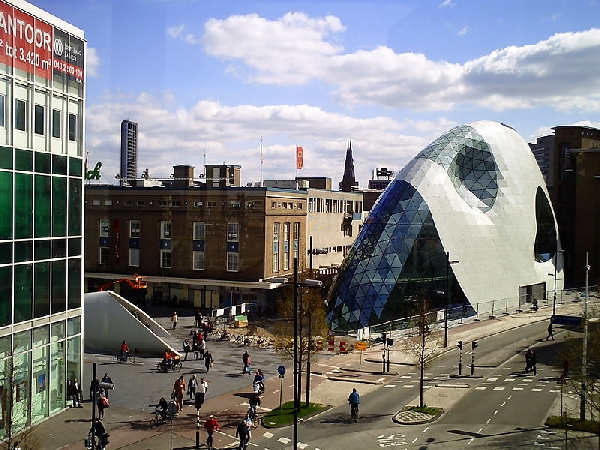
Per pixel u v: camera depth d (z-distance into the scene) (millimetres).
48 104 30891
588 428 25250
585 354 28984
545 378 38500
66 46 32188
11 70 28266
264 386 36938
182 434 28781
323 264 84875
